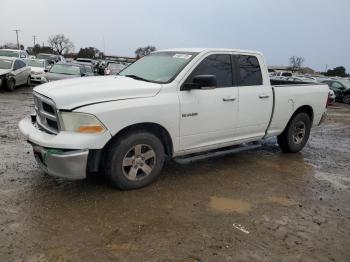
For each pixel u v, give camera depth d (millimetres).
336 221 4352
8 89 16891
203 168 6000
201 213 4297
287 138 7074
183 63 5301
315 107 7367
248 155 7023
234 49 5867
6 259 3182
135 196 4652
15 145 6770
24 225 3764
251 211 4453
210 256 3418
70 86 4691
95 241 3543
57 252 3330
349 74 77062
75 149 4227
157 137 4934
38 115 4906
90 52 79188
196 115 5195
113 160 4570
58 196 4516
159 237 3689
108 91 4508
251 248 3604
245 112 5895
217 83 5551
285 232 3979
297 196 5059
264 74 6281
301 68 70625
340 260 3529
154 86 4867
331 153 7793
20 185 4785
